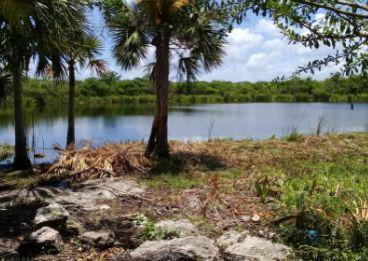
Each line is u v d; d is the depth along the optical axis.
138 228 5.22
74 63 10.78
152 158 9.48
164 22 8.57
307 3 2.47
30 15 6.41
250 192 6.71
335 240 4.49
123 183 7.45
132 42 9.17
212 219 5.57
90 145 10.24
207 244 4.51
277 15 2.63
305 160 9.55
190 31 8.45
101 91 46.97
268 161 9.32
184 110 34.50
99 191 6.93
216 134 17.80
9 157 11.74
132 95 48.78
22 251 4.54
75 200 6.45
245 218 5.54
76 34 8.15
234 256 4.32
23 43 6.97
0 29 6.83
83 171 8.34
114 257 4.43
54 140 15.37
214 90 58.25
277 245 4.55
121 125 21.38
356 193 6.18
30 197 6.64
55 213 5.12
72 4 7.31
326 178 7.20
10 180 8.27
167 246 4.43
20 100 9.29
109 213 5.81
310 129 18.14
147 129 19.61
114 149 9.40
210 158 9.66
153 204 6.25
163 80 9.51
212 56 9.34
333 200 5.79
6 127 20.47
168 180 7.68
